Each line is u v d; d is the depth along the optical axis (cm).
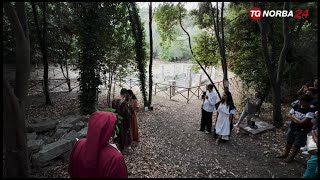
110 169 174
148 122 846
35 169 451
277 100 789
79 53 810
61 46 1170
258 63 1001
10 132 324
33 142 496
